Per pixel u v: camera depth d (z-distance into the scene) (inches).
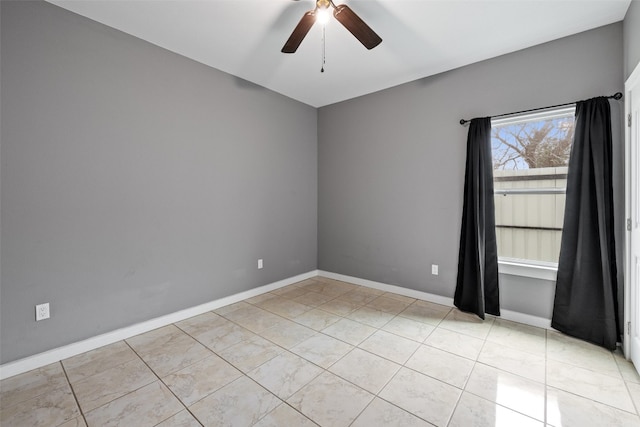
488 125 109.7
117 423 61.1
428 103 128.1
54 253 84.0
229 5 82.8
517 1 80.4
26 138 78.7
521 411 63.8
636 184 78.5
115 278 95.7
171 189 108.6
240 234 132.6
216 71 121.3
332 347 91.4
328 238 168.6
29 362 79.9
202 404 66.4
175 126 109.0
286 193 153.7
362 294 140.9
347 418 62.0
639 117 75.8
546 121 104.0
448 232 124.8
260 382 74.2
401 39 99.4
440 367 80.4
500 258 113.7
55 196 83.7
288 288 150.6
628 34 82.7
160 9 84.4
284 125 151.2
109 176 93.6
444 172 124.6
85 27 87.8
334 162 163.6
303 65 118.6
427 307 124.0
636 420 61.0
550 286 102.3
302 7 83.7
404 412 63.7
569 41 96.5
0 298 76.2
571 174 94.3
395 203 140.1
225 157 125.6
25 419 62.2
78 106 87.0
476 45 103.0
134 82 98.3
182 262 112.5
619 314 89.0
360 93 148.1
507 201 111.8
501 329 102.9
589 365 80.5
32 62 79.2
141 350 90.0
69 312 87.0
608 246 87.8
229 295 128.7
